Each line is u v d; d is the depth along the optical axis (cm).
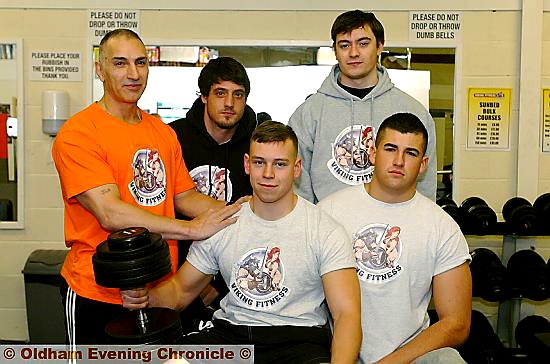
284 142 205
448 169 394
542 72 389
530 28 380
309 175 274
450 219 220
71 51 391
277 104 393
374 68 268
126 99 234
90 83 392
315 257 206
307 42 388
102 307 232
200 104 295
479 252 354
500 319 379
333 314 202
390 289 214
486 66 389
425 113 274
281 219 211
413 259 215
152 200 243
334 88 272
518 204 345
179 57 391
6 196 395
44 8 388
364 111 269
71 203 237
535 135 385
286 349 201
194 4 388
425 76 391
